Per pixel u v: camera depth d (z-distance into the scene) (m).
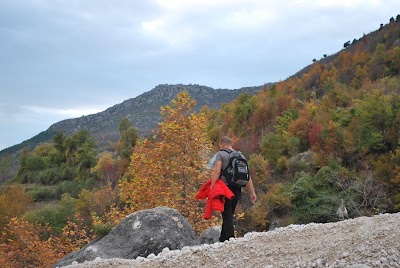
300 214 32.69
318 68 93.75
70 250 20.92
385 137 39.00
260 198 35.16
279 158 41.38
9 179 99.81
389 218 5.97
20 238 21.94
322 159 38.66
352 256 4.87
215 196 6.86
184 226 11.41
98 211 38.91
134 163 18.03
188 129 17.80
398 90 56.22
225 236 7.02
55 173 81.25
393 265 4.51
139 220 11.10
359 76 73.75
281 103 57.06
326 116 47.62
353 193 32.75
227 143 7.27
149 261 6.33
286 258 5.36
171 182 17.30
